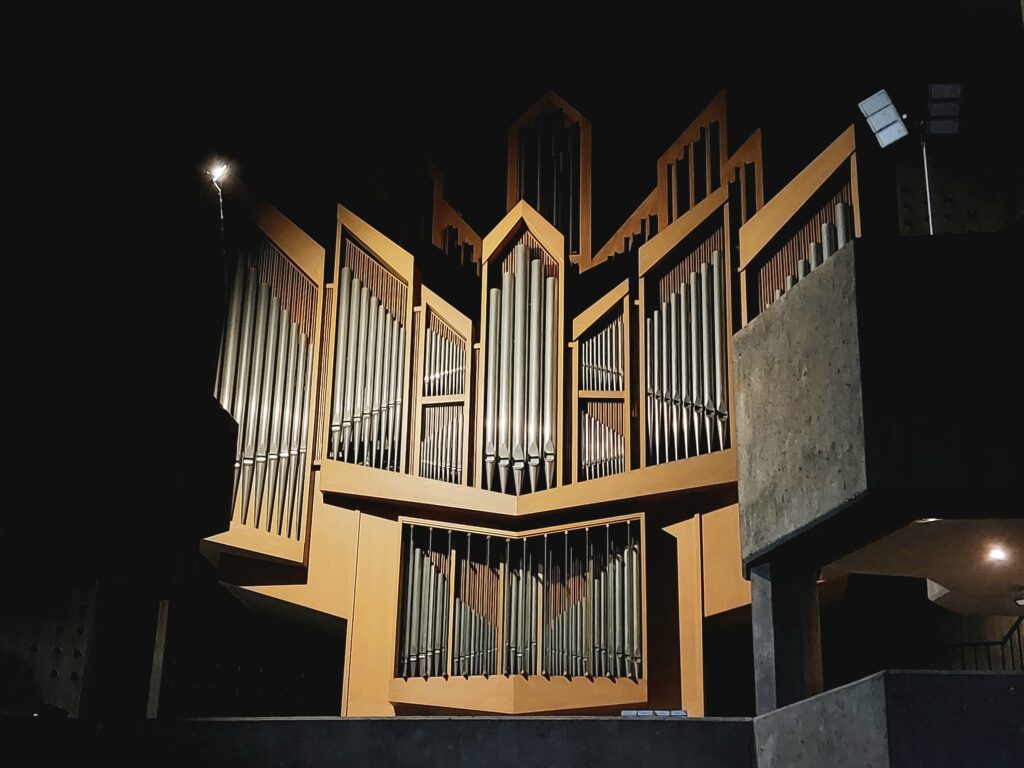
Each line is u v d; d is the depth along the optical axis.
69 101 6.80
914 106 9.79
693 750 7.91
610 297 11.68
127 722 7.81
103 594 8.04
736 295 11.15
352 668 10.89
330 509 11.28
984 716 6.47
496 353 11.88
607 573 10.92
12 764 6.93
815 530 7.60
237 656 11.84
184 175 7.48
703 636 10.52
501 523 11.50
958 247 7.40
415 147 13.46
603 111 13.44
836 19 11.84
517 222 12.26
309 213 12.65
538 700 10.70
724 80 12.77
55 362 6.63
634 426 11.38
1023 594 9.55
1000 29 8.79
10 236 6.46
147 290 7.10
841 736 6.88
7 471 6.70
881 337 7.30
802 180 10.47
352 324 11.77
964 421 7.09
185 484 7.44
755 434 8.36
